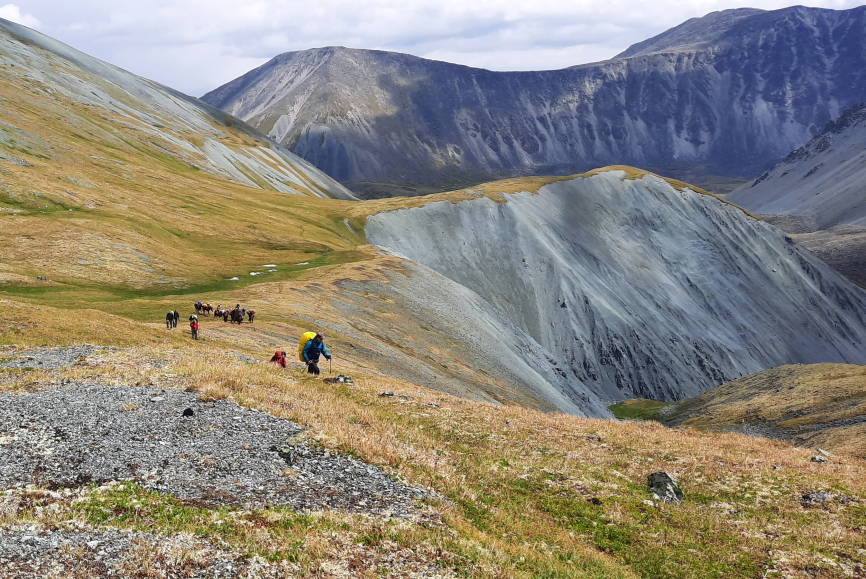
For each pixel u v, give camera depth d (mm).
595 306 167500
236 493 17234
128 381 26328
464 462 23953
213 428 21609
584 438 30484
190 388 25828
